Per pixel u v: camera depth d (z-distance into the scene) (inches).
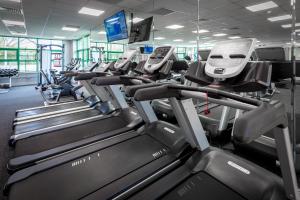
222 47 77.7
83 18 288.7
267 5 225.8
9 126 139.6
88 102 160.9
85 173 62.1
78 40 506.6
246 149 77.3
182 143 71.7
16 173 62.4
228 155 60.2
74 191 54.3
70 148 80.7
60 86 217.0
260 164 73.9
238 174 52.6
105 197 51.9
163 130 83.2
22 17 285.0
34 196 52.6
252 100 38.9
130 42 167.9
